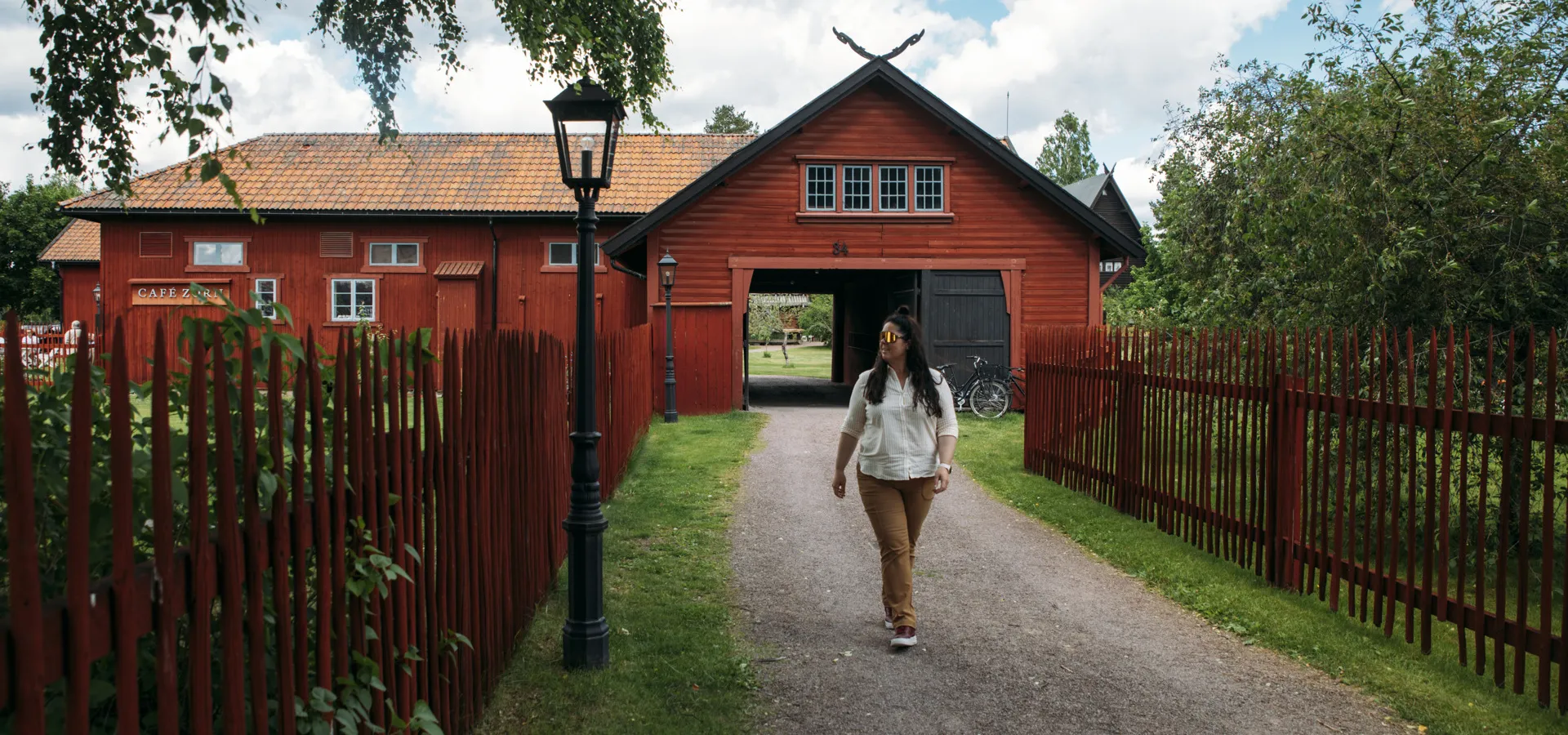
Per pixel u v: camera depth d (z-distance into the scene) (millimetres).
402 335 3252
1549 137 6383
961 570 6703
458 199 22375
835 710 4320
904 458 5086
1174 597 6023
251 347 2320
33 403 2039
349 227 22250
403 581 3148
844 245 17625
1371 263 6723
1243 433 6535
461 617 3867
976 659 4977
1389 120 6770
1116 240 17672
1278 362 6344
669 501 8672
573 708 4188
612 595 5871
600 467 8320
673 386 15586
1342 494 5516
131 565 1819
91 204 21516
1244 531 6520
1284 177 7844
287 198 22078
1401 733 4102
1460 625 4605
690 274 17391
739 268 17453
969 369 17828
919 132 17734
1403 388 6734
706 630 5234
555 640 5008
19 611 1571
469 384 4000
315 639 2641
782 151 17594
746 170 17500
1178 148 11242
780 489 9539
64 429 2092
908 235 17734
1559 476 5926
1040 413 10352
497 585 4449
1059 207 17906
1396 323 6863
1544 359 6266
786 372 30547
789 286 26406
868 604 5938
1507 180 6383
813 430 14430
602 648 4664
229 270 22078
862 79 17266
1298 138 7480
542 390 5641
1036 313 17922
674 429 14492
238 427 2391
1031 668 4859
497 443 4496
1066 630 5438
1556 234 6199
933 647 5156
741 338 17562
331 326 22188
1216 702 4438
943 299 17797
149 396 2400
